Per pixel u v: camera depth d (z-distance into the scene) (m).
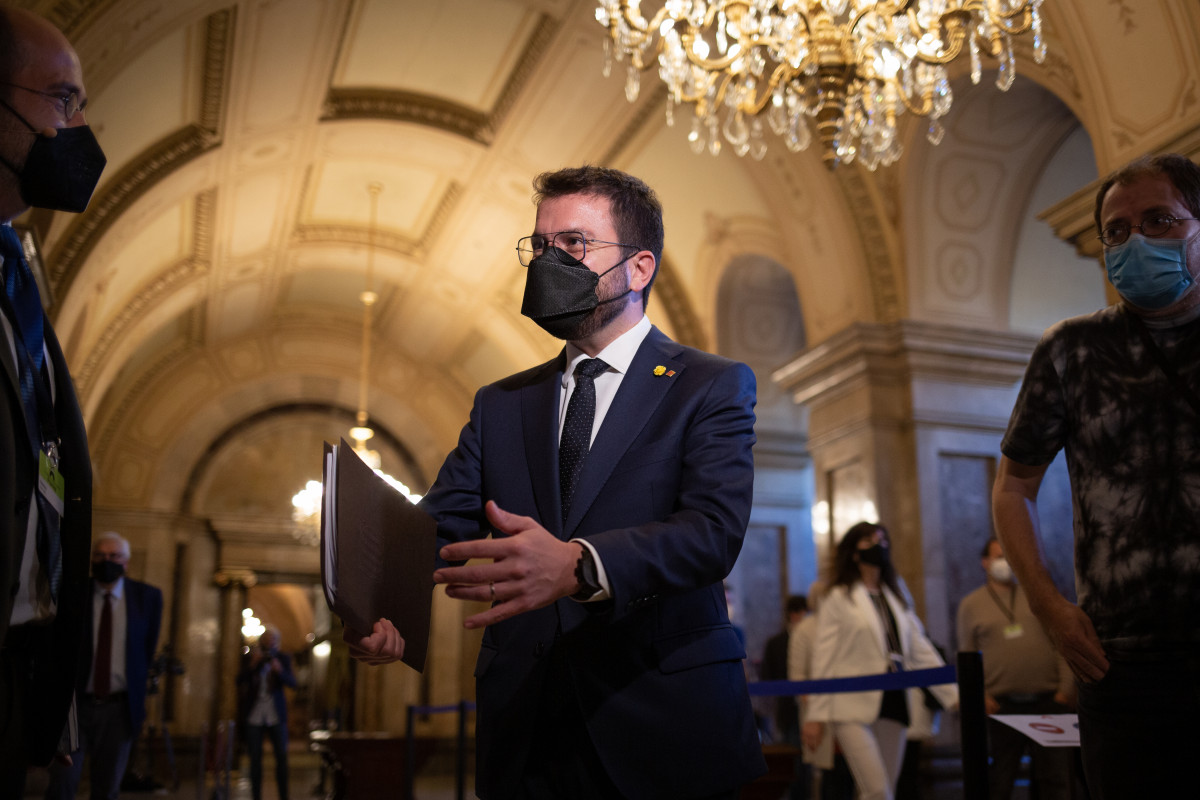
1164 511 1.86
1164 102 5.93
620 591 1.41
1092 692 1.91
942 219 8.82
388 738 9.12
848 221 8.83
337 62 9.98
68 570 1.65
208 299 14.98
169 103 9.20
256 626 19.50
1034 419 2.12
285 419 18.00
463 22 9.46
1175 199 1.95
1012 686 4.98
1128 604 1.86
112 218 9.51
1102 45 6.26
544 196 1.89
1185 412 1.88
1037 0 5.34
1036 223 9.03
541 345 14.75
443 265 14.55
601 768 1.59
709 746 1.57
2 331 1.43
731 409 1.74
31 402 1.51
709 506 1.59
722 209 10.41
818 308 9.45
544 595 1.36
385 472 18.27
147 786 11.39
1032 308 9.15
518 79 10.17
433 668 17.42
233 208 12.20
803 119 8.50
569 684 1.63
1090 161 8.75
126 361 14.49
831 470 9.29
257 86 9.64
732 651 1.68
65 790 4.82
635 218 1.87
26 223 7.66
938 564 8.41
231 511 17.52
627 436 1.75
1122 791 1.83
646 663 1.61
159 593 5.52
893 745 4.70
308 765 17.95
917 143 8.51
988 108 8.26
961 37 5.55
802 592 11.24
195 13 7.73
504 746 1.63
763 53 7.66
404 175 12.35
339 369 17.88
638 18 5.84
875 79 5.84
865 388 8.80
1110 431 1.96
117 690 5.21
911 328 8.61
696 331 11.50
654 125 10.03
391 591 1.51
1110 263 1.98
